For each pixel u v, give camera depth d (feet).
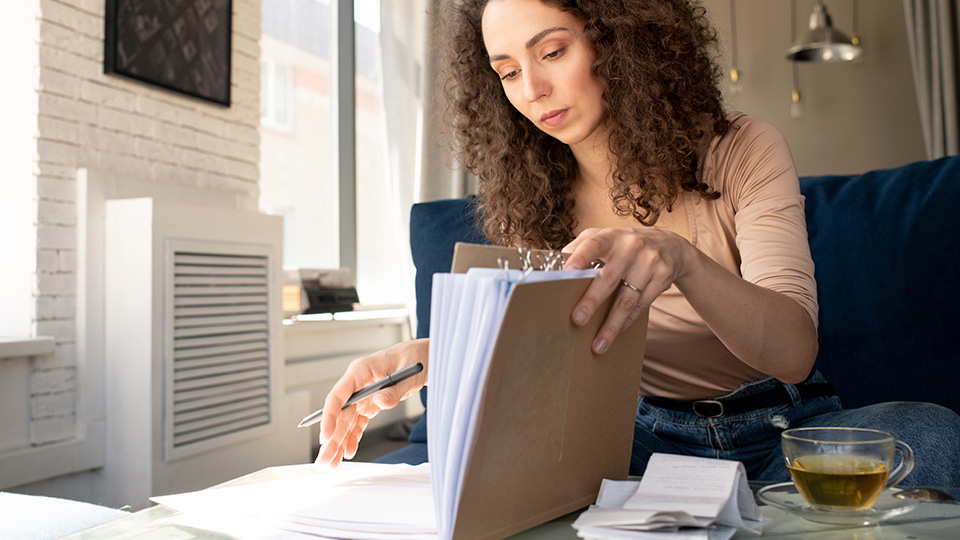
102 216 7.78
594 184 4.14
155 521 2.13
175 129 8.88
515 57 3.54
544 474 1.96
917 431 2.55
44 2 7.32
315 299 10.87
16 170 7.35
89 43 7.81
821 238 5.10
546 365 1.85
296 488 2.34
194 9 9.05
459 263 1.94
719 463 1.99
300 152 11.60
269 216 9.09
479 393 1.66
